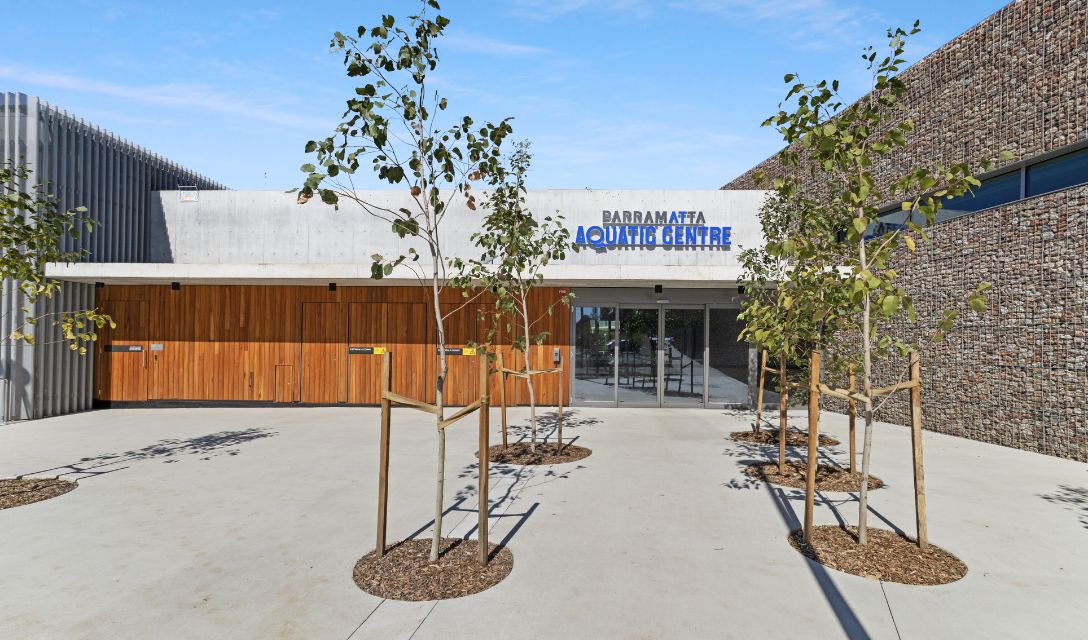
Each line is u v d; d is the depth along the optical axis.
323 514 6.18
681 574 4.68
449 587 4.40
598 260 15.20
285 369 14.88
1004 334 10.22
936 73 11.69
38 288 7.36
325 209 15.26
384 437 4.93
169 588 4.40
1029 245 9.80
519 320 14.72
